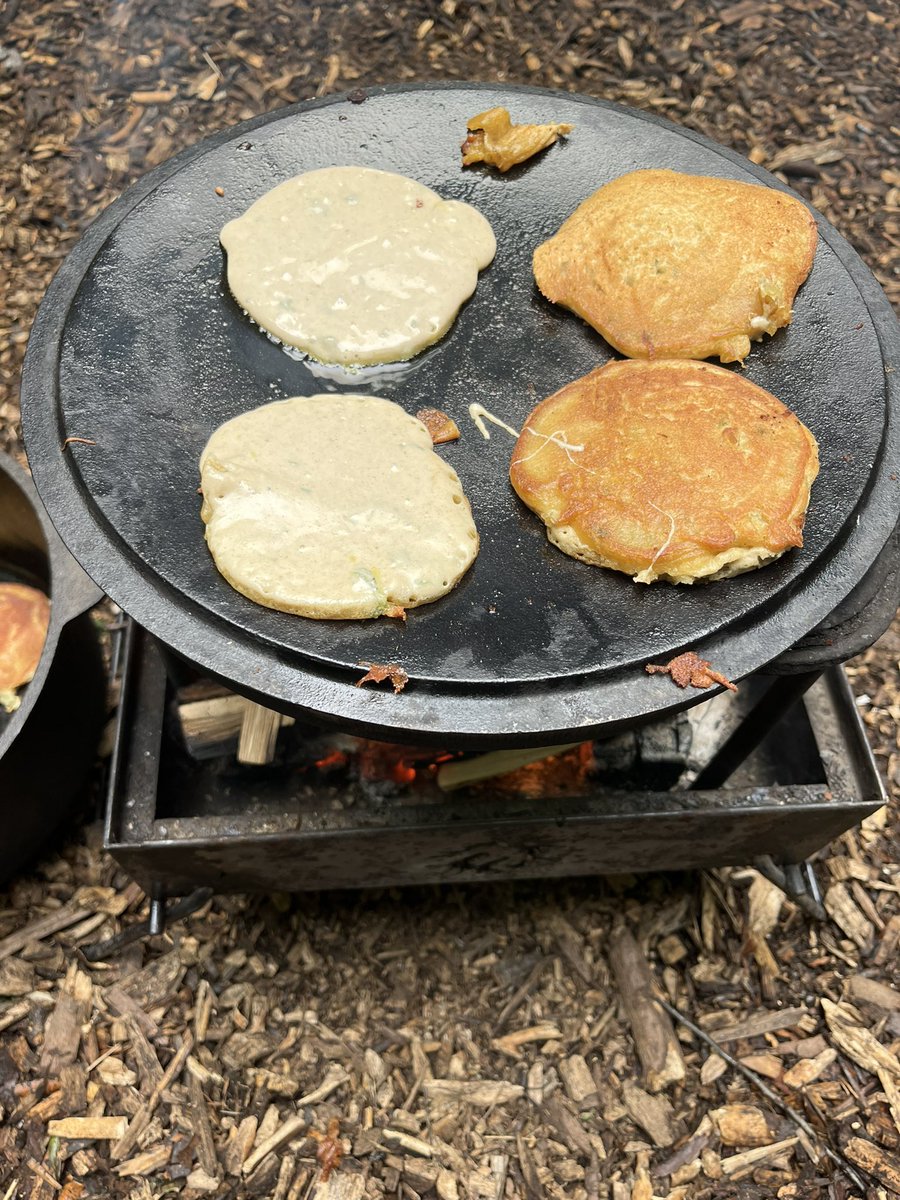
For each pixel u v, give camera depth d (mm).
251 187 478
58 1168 501
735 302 429
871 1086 535
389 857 488
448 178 489
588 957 573
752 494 374
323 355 427
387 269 448
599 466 386
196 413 407
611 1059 543
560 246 452
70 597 507
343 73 973
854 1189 506
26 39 979
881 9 1049
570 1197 504
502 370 433
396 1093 531
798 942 581
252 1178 502
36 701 506
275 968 562
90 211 887
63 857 595
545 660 352
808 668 393
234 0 1013
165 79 963
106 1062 530
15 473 557
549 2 1028
